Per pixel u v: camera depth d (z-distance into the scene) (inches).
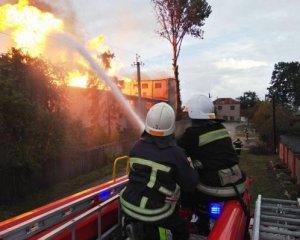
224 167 109.4
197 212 120.5
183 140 113.3
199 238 107.0
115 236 119.1
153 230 84.4
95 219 112.3
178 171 89.7
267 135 1077.8
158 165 88.0
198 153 111.3
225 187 108.9
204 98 115.6
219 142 111.0
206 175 110.4
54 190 507.5
